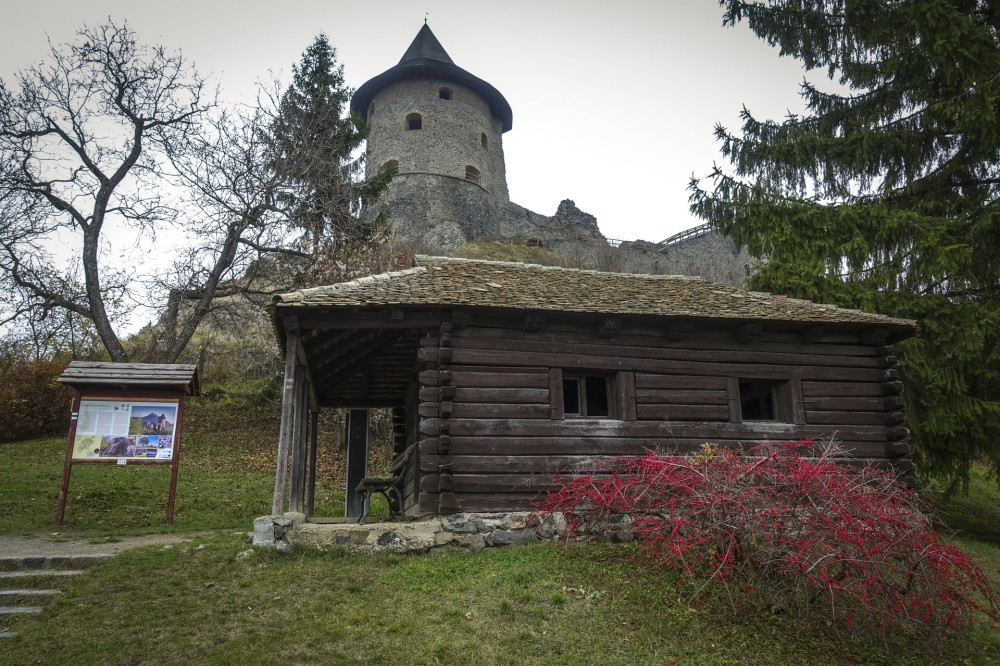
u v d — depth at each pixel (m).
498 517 8.40
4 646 5.73
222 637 5.85
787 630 6.12
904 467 10.08
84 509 12.09
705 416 9.67
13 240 17.38
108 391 10.88
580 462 8.95
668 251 48.25
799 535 5.89
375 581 7.07
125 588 6.94
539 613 6.25
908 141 14.20
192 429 21.42
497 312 9.05
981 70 12.80
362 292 8.95
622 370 9.55
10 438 20.09
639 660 5.56
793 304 11.04
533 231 49.59
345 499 13.74
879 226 13.34
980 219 12.65
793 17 15.76
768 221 14.20
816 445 9.53
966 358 12.14
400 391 13.19
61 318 20.88
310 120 22.89
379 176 25.36
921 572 5.96
